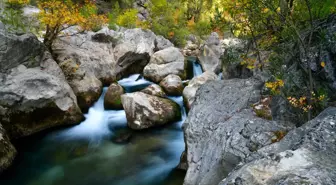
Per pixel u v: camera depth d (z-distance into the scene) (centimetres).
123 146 897
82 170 771
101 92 1262
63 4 1023
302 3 537
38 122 925
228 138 466
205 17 2944
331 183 216
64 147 890
